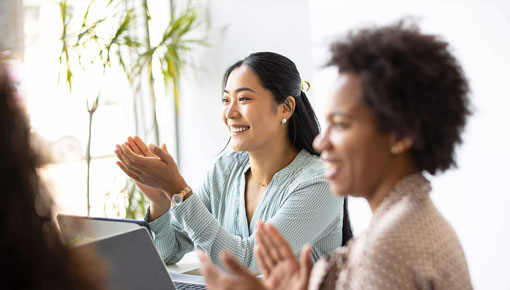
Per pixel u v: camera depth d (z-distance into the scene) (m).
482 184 2.55
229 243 1.60
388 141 0.72
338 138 0.73
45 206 0.62
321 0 2.99
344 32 0.76
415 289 0.68
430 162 0.74
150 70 3.37
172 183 1.57
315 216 1.66
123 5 3.42
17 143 0.61
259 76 1.70
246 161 1.91
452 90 0.71
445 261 0.70
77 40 3.00
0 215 0.58
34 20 3.01
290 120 1.79
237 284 0.75
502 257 2.53
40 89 2.96
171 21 3.39
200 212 1.58
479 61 2.53
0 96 0.62
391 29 0.73
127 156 1.54
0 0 2.80
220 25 3.43
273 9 3.19
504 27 2.47
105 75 3.36
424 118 0.70
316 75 3.01
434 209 0.75
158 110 3.69
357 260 0.72
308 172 1.71
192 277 1.50
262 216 1.75
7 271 0.57
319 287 0.79
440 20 2.62
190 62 3.55
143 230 1.04
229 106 1.74
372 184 0.75
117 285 0.99
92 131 3.29
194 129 3.62
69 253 0.64
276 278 0.76
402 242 0.69
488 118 2.52
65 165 0.69
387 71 0.68
